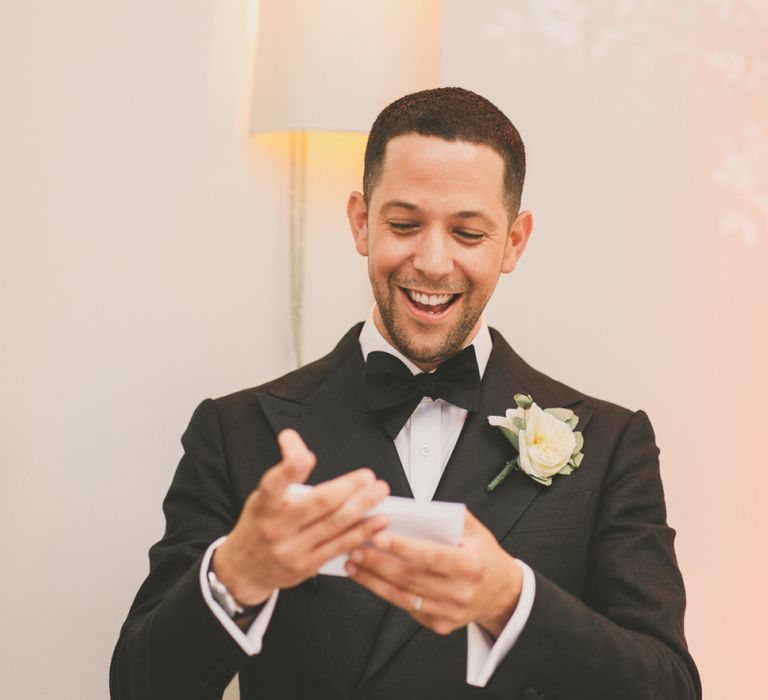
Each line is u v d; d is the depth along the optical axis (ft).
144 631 4.92
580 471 5.57
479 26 8.36
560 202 8.20
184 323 7.44
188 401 7.46
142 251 7.23
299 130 7.35
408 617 5.16
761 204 8.20
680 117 8.16
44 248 6.79
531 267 8.20
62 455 6.86
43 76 6.79
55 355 6.84
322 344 8.11
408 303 5.44
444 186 5.25
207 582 4.56
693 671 5.21
